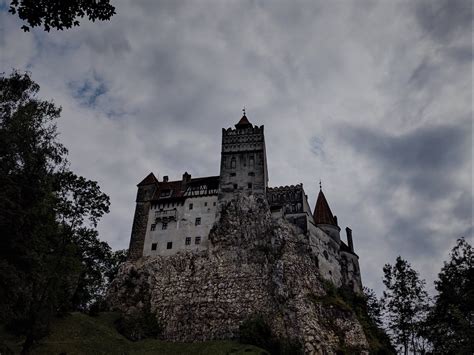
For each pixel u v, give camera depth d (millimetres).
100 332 57594
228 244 72562
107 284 78000
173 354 55562
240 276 68688
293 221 76188
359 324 64375
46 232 38000
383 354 64000
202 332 63031
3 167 31797
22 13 16844
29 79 36875
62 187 51812
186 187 83062
